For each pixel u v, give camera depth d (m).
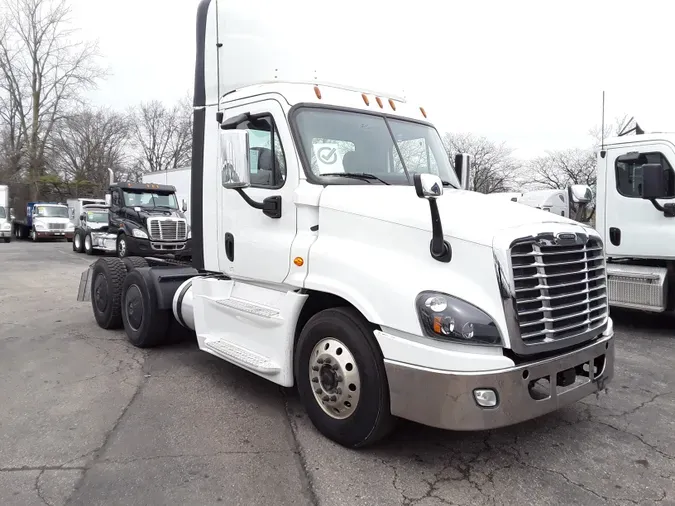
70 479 3.33
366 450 3.74
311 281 3.83
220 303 4.83
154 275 6.23
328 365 3.75
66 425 4.16
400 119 4.70
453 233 3.29
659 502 3.11
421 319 3.19
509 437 3.99
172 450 3.73
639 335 7.33
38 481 3.31
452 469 3.49
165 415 4.37
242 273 4.57
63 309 9.01
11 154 46.66
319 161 4.09
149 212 18.34
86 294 8.26
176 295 6.00
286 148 4.10
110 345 6.57
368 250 3.62
